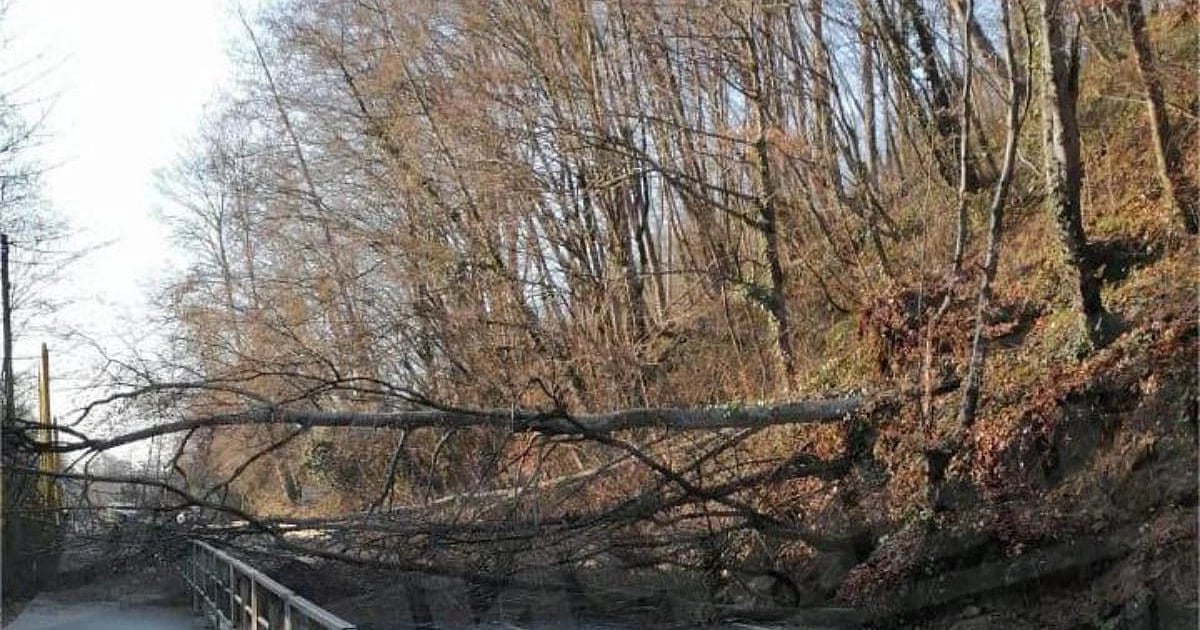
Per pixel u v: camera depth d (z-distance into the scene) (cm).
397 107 2931
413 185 2898
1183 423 1257
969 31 1741
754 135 2417
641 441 1888
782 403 1730
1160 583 1134
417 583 1658
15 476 1591
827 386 2100
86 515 1711
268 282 2980
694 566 1723
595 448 1906
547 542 1631
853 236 2330
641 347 2677
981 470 1434
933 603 1394
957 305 1852
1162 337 1348
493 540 1605
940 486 1477
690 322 2717
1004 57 2112
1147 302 1486
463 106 2756
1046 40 1512
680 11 2420
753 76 2367
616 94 2720
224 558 1577
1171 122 1834
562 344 2609
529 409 1666
